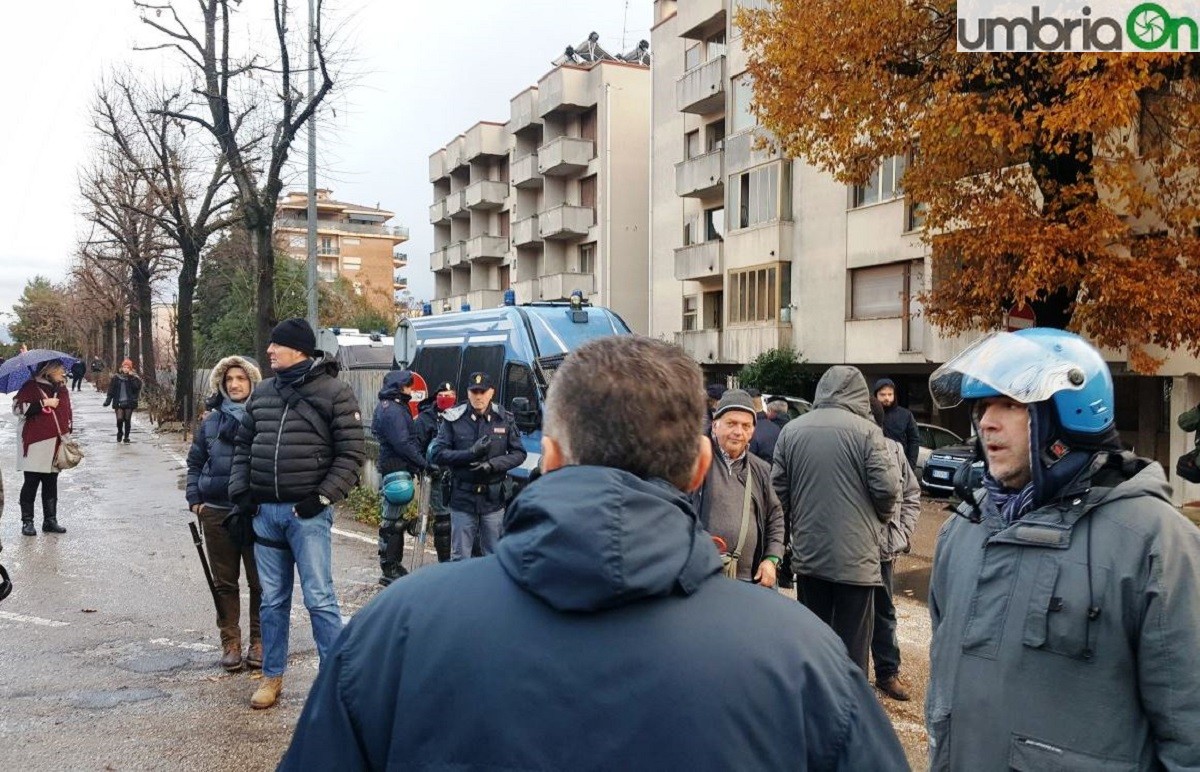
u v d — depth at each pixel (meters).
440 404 7.93
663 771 1.18
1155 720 1.92
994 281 12.20
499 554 1.34
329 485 4.66
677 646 1.23
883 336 21.53
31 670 5.43
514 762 1.19
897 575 9.07
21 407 9.70
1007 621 2.11
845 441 4.64
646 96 37.81
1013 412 2.16
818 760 1.26
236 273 37.47
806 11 13.02
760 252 25.06
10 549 8.98
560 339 10.84
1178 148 13.18
